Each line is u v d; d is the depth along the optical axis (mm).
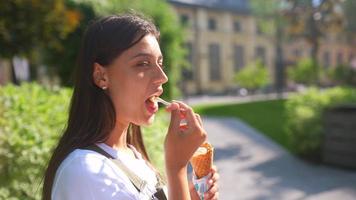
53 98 5684
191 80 49969
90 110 1358
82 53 1374
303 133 9305
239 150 10469
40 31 8289
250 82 42562
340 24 18969
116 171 1278
